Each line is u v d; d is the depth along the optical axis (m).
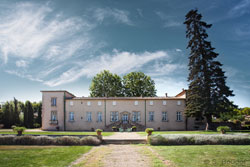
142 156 11.03
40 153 11.70
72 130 34.12
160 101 35.41
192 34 31.59
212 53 29.56
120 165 9.06
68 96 37.47
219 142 15.16
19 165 8.87
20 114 42.31
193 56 30.44
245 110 56.12
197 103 29.12
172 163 9.27
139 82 50.12
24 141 15.41
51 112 34.66
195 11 31.48
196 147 13.56
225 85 28.53
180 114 35.12
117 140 16.33
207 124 29.73
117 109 34.97
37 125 42.56
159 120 34.88
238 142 15.09
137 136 20.05
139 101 35.34
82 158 10.56
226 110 28.53
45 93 35.19
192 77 30.34
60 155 11.15
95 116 34.75
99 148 14.06
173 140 15.30
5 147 14.14
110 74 51.53
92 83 51.09
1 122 37.75
